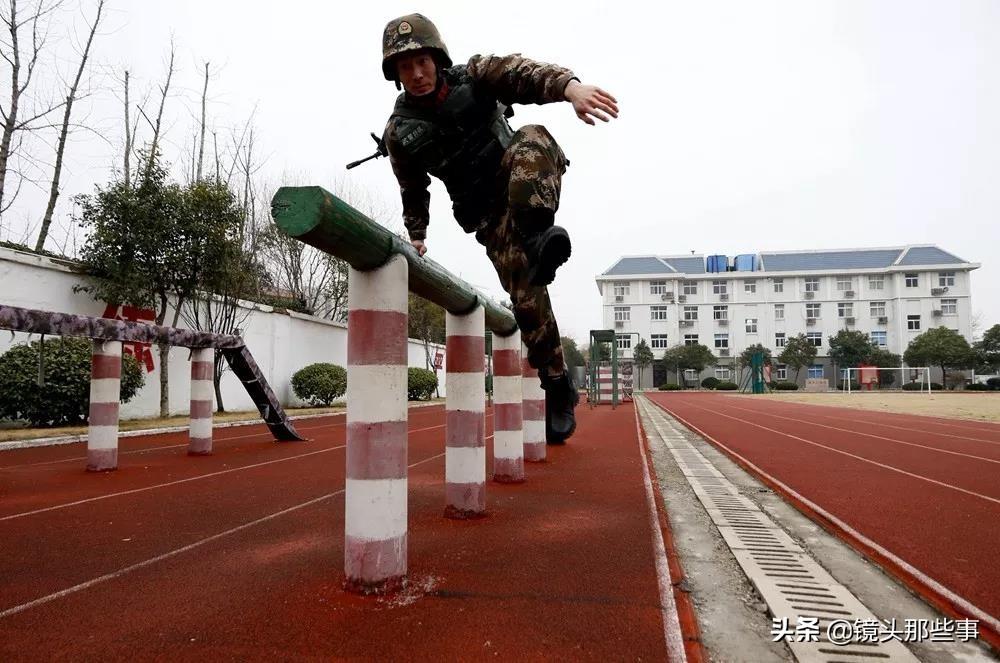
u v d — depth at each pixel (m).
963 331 47.94
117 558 2.79
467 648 1.81
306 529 3.35
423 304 25.64
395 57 2.36
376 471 2.23
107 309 10.69
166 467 5.96
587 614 2.08
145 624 1.99
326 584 2.36
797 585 2.52
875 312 50.34
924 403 21.80
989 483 5.03
